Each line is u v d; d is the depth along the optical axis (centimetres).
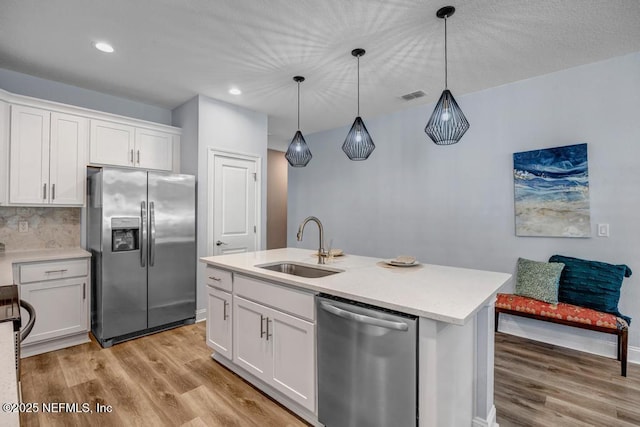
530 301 277
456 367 151
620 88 268
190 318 344
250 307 217
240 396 209
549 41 245
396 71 297
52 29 229
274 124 476
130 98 363
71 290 279
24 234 301
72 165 300
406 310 135
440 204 377
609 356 269
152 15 214
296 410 191
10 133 267
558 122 297
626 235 265
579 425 181
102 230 281
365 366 150
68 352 270
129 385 220
